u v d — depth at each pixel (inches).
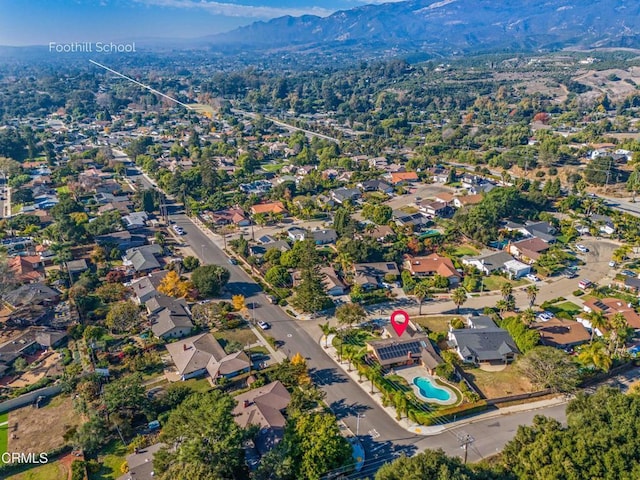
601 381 4217.5
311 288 5260.8
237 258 6756.9
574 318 5137.8
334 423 3309.5
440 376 4229.8
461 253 6889.8
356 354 4569.4
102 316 5251.0
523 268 6141.7
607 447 2866.6
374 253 6387.8
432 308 5472.4
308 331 5044.3
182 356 4498.0
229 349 4589.1
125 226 7741.1
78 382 4099.4
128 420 3686.0
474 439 3607.3
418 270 6200.8
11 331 4980.3
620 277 5900.6
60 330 4997.5
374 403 3996.1
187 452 2915.8
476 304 5546.3
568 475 2800.2
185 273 6245.1
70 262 6304.1
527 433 3129.9
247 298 5708.7
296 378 4119.1
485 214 7303.2
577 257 6688.0
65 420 3831.2
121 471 3321.9
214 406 3324.3
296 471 3011.8
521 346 4549.7
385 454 3452.3
